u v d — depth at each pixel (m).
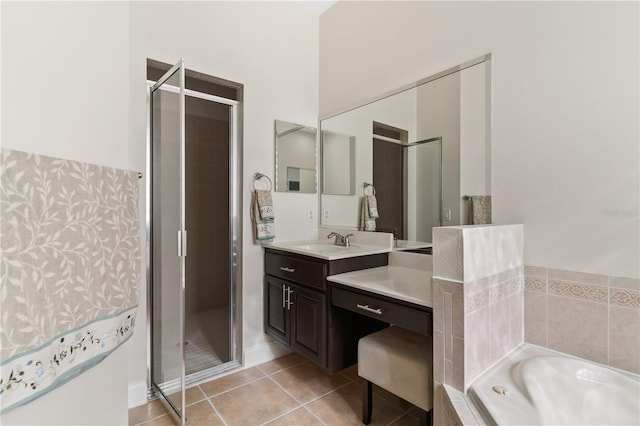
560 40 1.46
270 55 2.53
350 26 2.55
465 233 1.22
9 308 0.87
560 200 1.47
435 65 1.98
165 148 1.86
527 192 1.57
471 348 1.25
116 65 1.37
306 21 2.77
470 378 1.24
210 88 3.12
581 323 1.40
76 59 1.18
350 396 1.97
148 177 2.01
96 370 1.23
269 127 2.51
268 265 2.45
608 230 1.33
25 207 0.93
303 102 2.74
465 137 1.82
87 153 1.22
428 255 2.01
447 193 1.91
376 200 2.34
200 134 3.43
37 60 1.04
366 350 1.67
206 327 3.11
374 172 2.35
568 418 1.14
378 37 2.33
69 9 1.16
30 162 0.95
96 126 1.26
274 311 2.37
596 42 1.36
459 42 1.85
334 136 2.69
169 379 1.88
